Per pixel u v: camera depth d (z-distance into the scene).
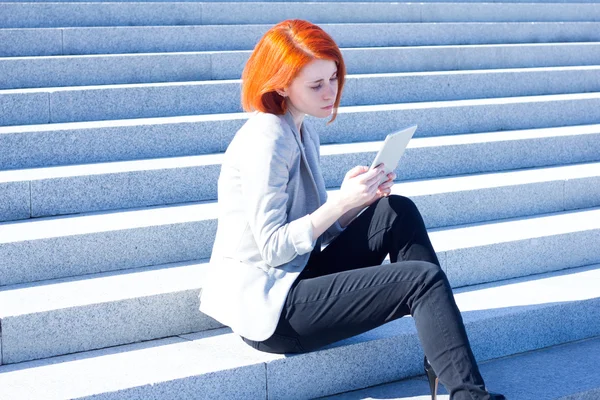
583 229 4.17
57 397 2.50
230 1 7.01
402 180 4.69
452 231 4.16
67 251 3.38
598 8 8.23
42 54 5.58
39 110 4.64
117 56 5.34
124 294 3.09
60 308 2.91
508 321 3.35
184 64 5.54
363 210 3.02
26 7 5.94
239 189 2.77
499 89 6.18
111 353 2.94
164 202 4.07
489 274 3.87
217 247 2.87
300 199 2.79
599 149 5.44
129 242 3.51
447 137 5.23
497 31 7.29
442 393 2.93
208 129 4.64
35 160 4.20
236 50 6.19
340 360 2.94
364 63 6.17
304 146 2.86
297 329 2.68
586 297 3.59
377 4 7.16
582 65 7.14
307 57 2.58
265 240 2.62
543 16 7.95
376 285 2.53
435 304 2.46
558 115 5.84
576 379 3.07
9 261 3.27
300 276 2.78
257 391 2.79
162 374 2.69
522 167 5.12
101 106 4.81
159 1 6.68
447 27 7.04
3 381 2.65
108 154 4.38
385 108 5.29
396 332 3.12
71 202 3.85
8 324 2.82
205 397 2.70
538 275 4.01
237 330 2.71
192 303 3.16
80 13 6.10
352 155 4.57
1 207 3.70
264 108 2.72
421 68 6.40
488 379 3.09
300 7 6.87
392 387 3.02
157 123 4.51
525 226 4.26
